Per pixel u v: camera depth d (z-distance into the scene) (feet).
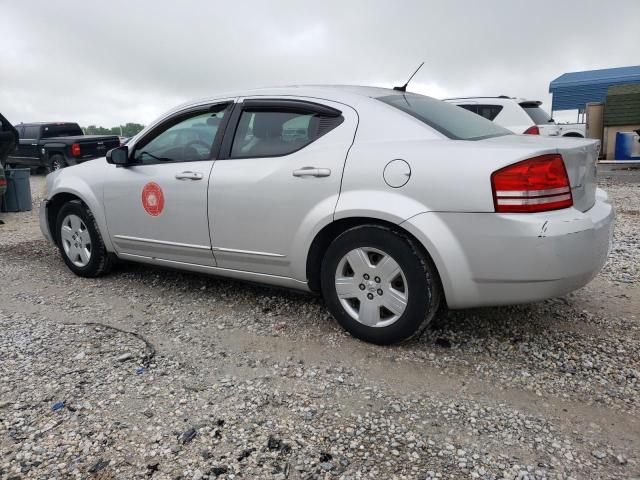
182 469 7.33
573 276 9.25
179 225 13.23
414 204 9.71
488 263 9.30
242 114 12.50
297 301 13.42
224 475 7.21
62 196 16.49
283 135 11.75
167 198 13.32
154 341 11.40
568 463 7.30
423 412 8.55
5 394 9.28
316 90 11.82
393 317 10.44
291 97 11.91
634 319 11.92
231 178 12.08
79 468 7.38
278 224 11.45
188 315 12.85
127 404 8.92
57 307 13.73
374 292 10.53
